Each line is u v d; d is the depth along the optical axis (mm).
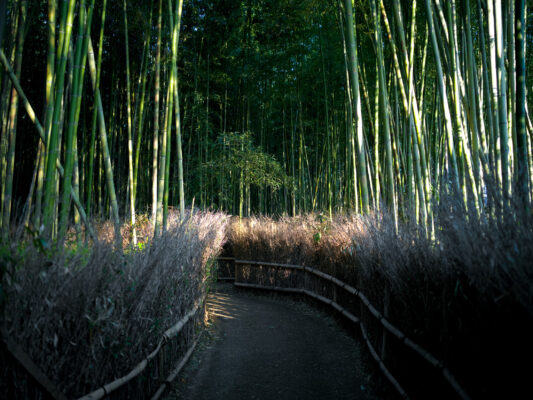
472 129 2852
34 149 5438
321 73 8367
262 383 2822
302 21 7770
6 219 1792
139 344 2182
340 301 4477
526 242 1366
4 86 2814
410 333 2197
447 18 3086
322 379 2885
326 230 5484
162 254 2643
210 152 9320
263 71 9156
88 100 6465
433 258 2018
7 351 1298
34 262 1501
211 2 7629
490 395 1442
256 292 6609
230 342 3857
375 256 2961
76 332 1627
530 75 4516
